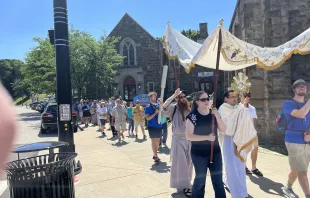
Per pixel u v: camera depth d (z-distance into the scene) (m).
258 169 5.65
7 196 4.83
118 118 9.98
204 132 3.52
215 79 3.81
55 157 3.14
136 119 10.63
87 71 23.78
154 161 6.54
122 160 6.96
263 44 8.94
